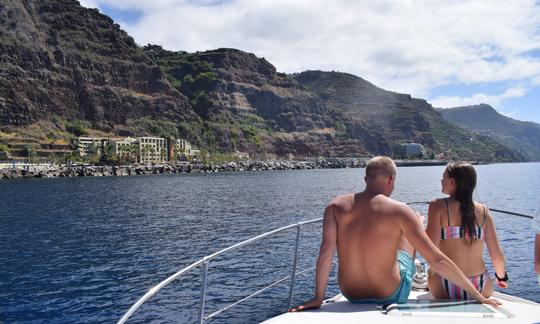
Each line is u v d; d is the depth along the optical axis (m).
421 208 52.84
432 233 6.46
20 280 27.06
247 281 25.16
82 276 27.70
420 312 5.06
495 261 6.53
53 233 46.09
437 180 161.12
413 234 5.32
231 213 61.38
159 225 50.34
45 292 24.33
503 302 5.57
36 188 131.75
